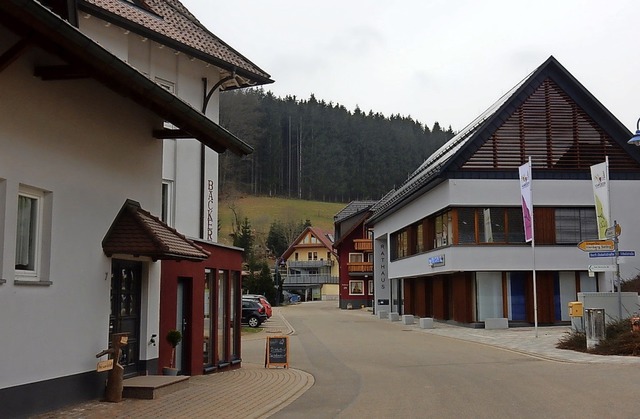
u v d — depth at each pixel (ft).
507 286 113.80
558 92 115.14
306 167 393.50
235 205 357.61
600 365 54.70
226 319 58.54
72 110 34.09
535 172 112.78
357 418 33.50
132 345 41.63
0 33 27.81
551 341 81.30
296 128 396.16
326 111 404.98
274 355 59.72
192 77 69.31
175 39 64.85
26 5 23.36
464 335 97.40
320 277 322.55
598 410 33.78
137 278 42.42
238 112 353.92
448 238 116.26
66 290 33.30
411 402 38.37
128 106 40.14
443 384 45.98
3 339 28.22
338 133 402.11
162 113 37.99
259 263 273.75
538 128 114.32
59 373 32.50
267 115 391.86
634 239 113.91
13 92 29.30
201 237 70.13
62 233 33.09
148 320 42.91
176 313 48.98
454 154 111.55
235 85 76.02
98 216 36.47
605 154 114.93
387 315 163.73
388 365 60.54
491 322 108.58
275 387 45.27
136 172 41.22
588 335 66.59
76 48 27.20
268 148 388.78
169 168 66.74
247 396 40.63
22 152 29.89
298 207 377.91
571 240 113.09
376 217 175.73
